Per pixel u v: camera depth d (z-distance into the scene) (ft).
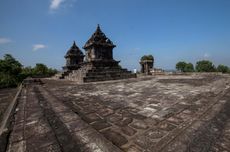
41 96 23.36
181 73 75.46
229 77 53.01
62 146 8.57
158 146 9.12
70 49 91.61
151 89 31.24
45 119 12.57
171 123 12.60
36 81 42.91
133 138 10.34
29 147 8.27
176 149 8.63
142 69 93.50
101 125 12.79
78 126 11.35
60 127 11.17
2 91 40.14
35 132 10.09
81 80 50.98
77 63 92.02
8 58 96.84
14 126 11.27
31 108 16.02
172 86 34.65
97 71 56.39
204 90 27.30
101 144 8.82
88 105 19.39
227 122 12.16
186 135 10.19
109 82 48.14
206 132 10.49
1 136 9.70
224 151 8.30
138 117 14.53
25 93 26.66
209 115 13.70
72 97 24.57
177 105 18.06
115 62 65.46
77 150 8.20
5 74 80.07
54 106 17.01
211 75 64.28
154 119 13.83
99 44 61.31
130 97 23.86
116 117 14.73
